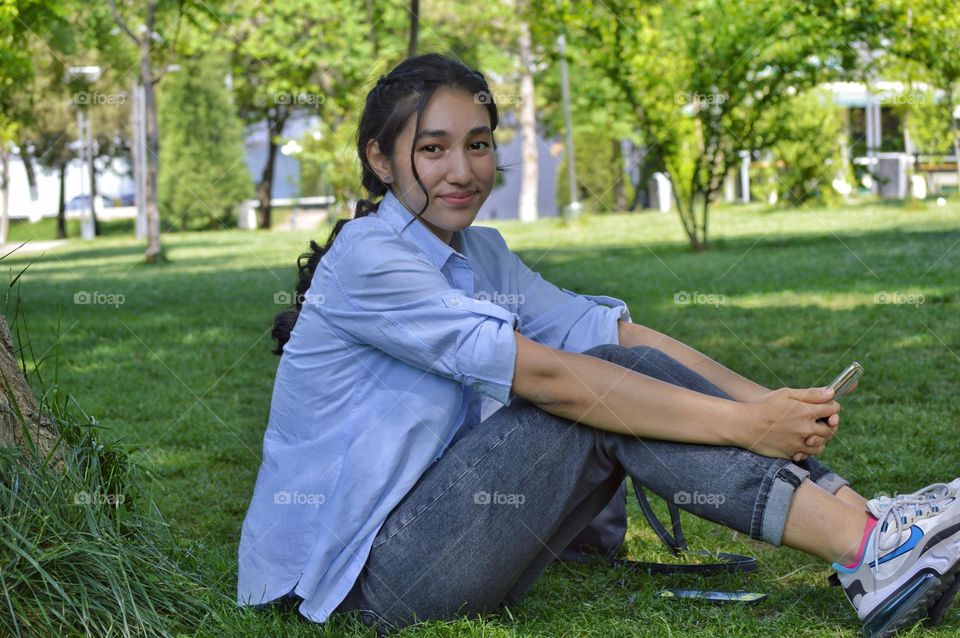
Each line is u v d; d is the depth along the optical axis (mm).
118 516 1942
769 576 2168
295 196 24953
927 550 1685
